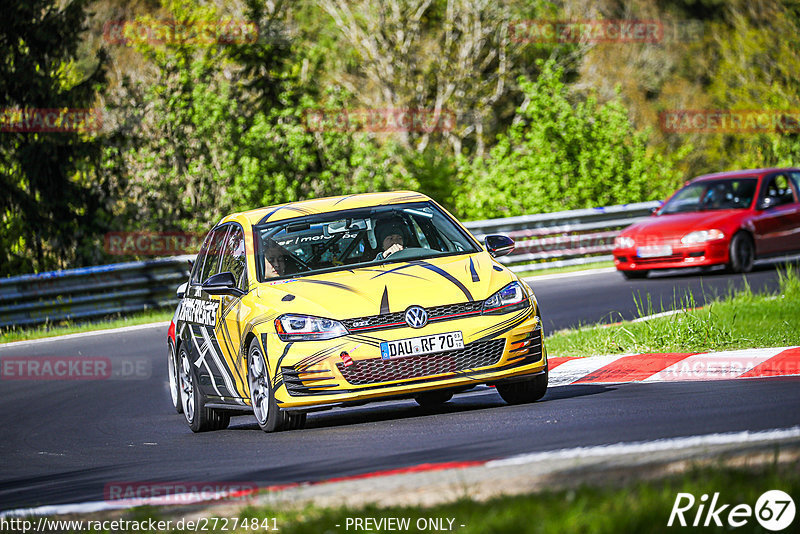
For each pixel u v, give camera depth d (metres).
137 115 72.44
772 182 52.19
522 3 119.00
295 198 71.56
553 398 24.39
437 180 90.19
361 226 25.31
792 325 30.33
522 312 22.81
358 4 117.31
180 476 19.27
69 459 24.20
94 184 72.19
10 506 18.58
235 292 24.78
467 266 23.64
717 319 31.22
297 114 74.06
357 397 21.92
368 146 74.81
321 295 22.78
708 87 133.00
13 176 70.50
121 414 31.23
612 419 19.89
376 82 118.38
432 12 122.19
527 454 16.42
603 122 76.50
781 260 53.72
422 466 15.84
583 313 41.94
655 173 79.44
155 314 55.31
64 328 52.00
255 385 23.55
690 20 148.38
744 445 14.74
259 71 84.31
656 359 28.06
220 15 90.69
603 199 75.12
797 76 113.88
